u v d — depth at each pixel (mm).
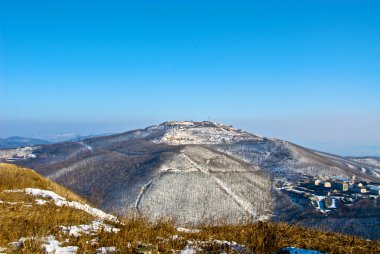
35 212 12898
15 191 17797
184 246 9547
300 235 10836
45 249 8500
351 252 9242
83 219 12570
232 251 8875
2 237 9211
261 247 9125
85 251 8648
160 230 11008
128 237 9859
